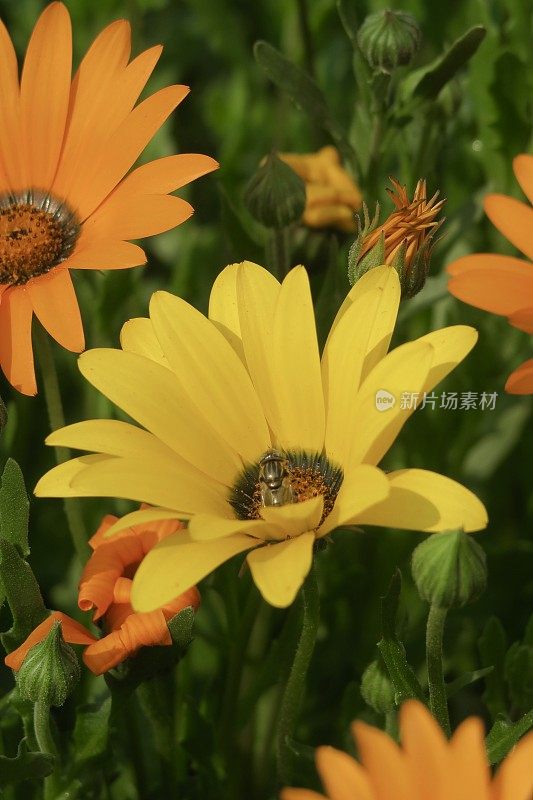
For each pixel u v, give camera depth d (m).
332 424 0.44
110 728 0.46
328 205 0.53
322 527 0.42
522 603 0.53
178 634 0.44
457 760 0.38
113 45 0.48
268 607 0.50
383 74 0.51
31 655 0.43
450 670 0.53
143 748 0.50
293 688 0.44
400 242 0.46
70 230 0.48
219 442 0.44
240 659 0.48
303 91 0.52
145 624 0.43
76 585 0.54
